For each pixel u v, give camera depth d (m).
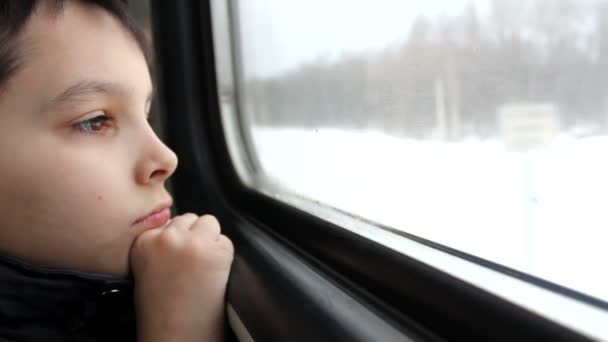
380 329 0.37
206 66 0.92
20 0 0.44
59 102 0.44
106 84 0.46
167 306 0.50
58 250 0.48
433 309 0.37
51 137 0.45
